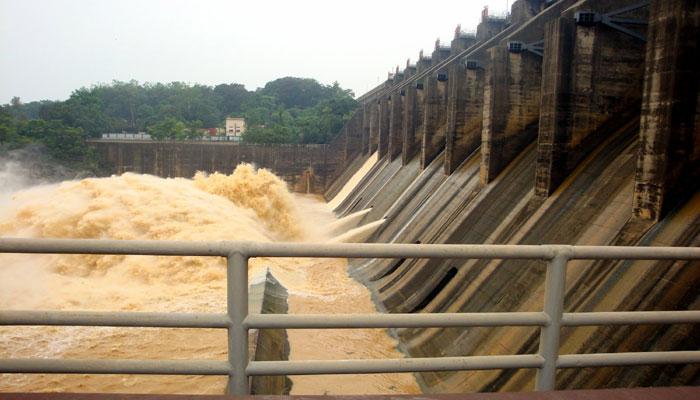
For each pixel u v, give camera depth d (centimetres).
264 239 3108
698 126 1356
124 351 1494
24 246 316
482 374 1445
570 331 1291
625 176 1683
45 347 1513
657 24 1374
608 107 2039
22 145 7369
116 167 7512
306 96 18138
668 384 951
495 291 1748
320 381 1531
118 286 2323
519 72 2559
